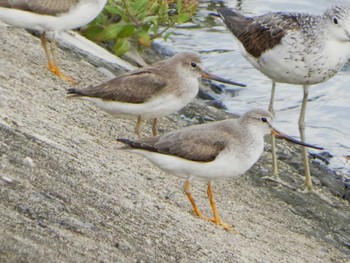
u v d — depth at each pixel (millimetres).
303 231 13844
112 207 11062
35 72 15672
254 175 15945
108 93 13953
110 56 19594
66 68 16984
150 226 11055
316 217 14812
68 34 19078
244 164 12336
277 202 14914
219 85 21812
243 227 12773
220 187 14297
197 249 11039
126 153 13656
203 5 26719
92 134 13875
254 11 26312
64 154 12102
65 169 11539
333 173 17562
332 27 15453
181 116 18094
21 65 15688
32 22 16047
